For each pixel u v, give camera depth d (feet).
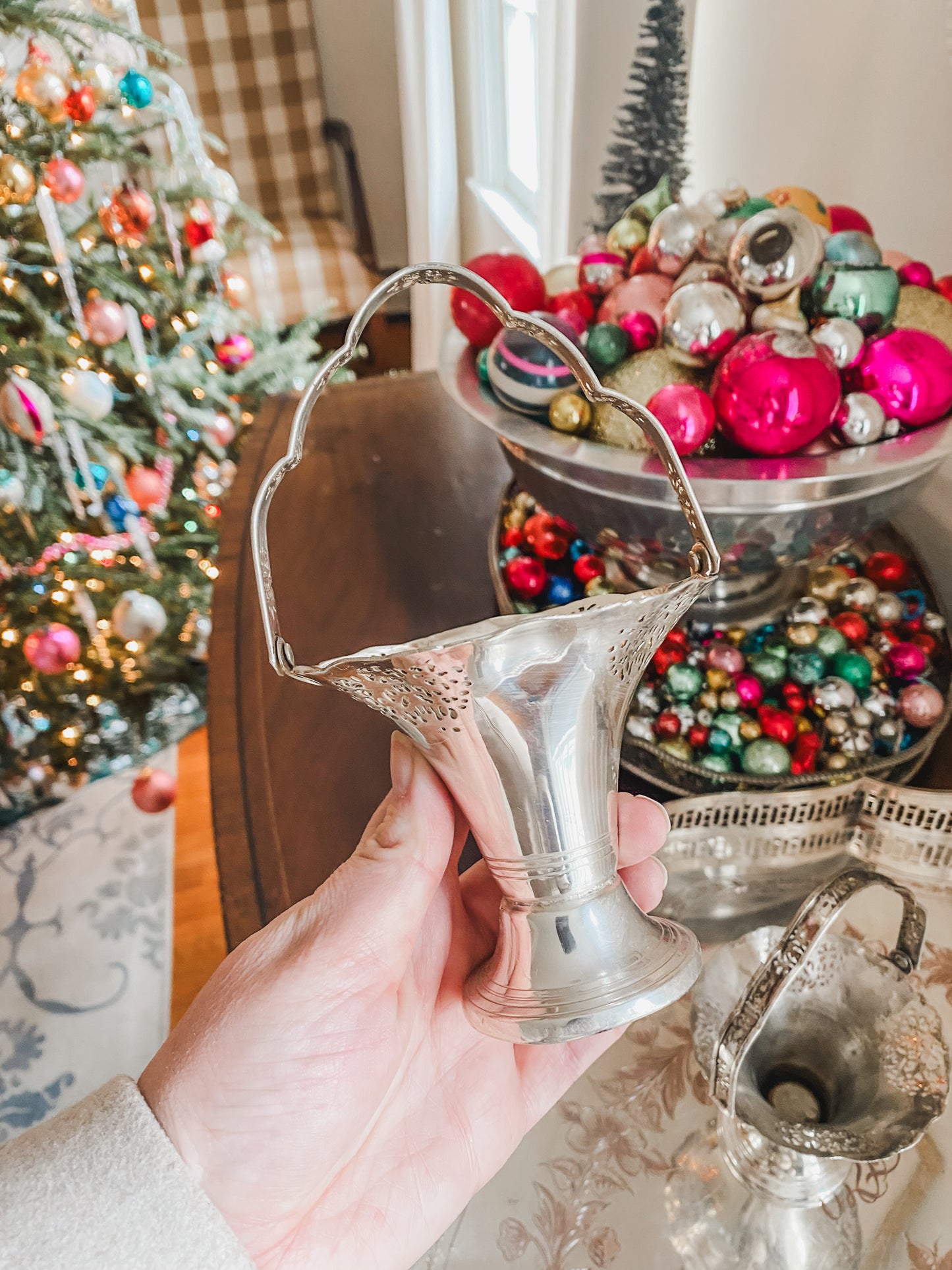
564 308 2.02
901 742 1.73
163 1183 1.01
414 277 1.17
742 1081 1.29
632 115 3.25
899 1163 1.34
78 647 3.74
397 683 1.04
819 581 1.99
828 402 1.53
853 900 1.62
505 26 5.79
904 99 2.21
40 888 4.03
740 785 1.70
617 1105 1.45
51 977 3.68
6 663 4.15
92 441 3.97
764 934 1.42
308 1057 1.24
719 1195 1.32
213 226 4.25
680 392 1.59
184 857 4.10
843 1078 1.36
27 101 3.34
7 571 4.04
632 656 1.11
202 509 4.59
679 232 1.87
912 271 1.85
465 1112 1.42
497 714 1.04
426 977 1.49
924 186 2.18
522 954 1.17
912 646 1.81
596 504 1.70
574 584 2.11
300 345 4.96
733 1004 1.36
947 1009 1.46
